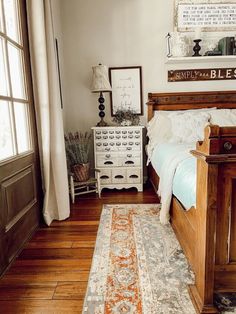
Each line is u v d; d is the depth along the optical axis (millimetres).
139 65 3342
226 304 1320
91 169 3438
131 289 1444
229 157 1122
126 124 3238
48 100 2232
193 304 1312
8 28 1873
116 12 3242
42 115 2232
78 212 2625
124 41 3297
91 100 3410
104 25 3270
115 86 3381
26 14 2135
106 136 3164
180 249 1854
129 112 3305
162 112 3232
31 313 1294
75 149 3119
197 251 1338
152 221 2336
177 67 3338
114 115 3430
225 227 1218
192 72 3332
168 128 3004
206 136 1156
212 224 1180
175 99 3314
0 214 1597
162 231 2133
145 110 3430
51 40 2256
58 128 2355
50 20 2234
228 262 1251
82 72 3357
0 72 1736
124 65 3346
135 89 3383
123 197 3051
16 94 1990
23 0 2088
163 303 1331
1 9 1729
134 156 3197
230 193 1189
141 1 3219
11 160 1766
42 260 1769
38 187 2336
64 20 3252
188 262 1669
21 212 1931
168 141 2820
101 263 1703
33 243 2012
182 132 2830
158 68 3344
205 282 1224
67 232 2186
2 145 1739
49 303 1359
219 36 3254
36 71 2186
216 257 1242
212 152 1133
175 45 3131
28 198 2088
